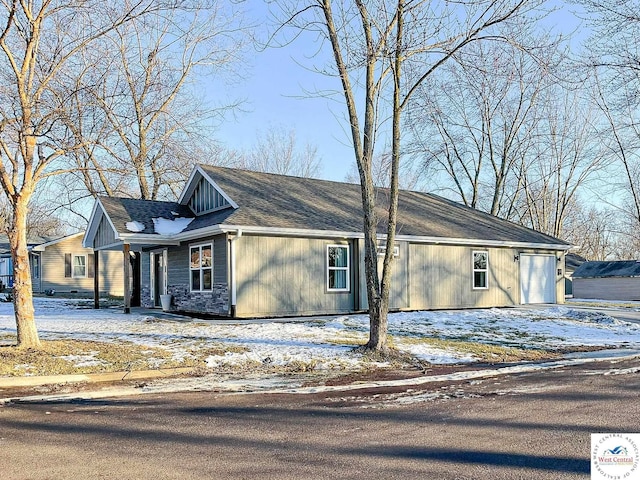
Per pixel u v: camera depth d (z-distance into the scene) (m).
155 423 6.59
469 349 12.99
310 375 9.99
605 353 13.25
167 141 23.58
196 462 5.11
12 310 21.23
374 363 11.02
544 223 41.31
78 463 5.08
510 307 23.27
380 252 20.39
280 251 18.52
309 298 18.98
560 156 39.03
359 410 7.26
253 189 20.83
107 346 11.66
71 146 11.19
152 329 14.70
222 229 17.12
